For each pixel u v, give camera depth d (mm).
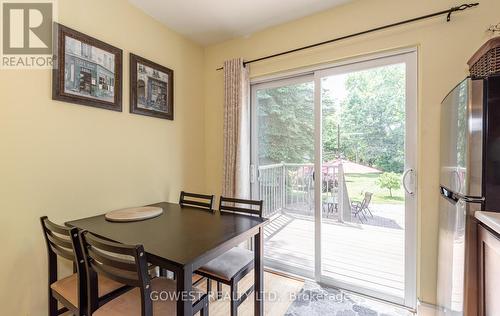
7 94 1375
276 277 2309
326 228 2201
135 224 1563
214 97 2779
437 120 1674
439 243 1583
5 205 1369
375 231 2000
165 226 1524
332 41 2047
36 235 1486
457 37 1612
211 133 2797
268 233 2549
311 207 2305
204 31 2473
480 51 1248
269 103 2531
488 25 1526
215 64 2758
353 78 2068
